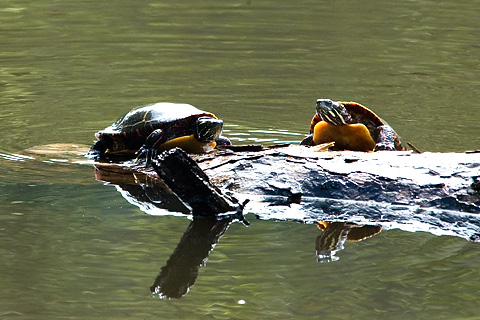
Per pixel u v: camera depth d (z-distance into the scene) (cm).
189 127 2086
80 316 1210
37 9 4600
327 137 2209
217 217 1692
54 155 2211
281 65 3581
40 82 3269
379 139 2166
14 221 1633
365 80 3325
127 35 4078
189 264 1426
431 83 3281
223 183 1834
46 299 1269
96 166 2084
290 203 1753
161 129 2064
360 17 4491
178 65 3584
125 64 3597
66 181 1944
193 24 4306
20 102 2959
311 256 1466
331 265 1420
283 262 1436
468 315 1209
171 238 1562
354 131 2155
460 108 2898
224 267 1415
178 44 3934
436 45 3919
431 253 1474
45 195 1822
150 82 3297
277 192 1781
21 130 2558
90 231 1586
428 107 2916
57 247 1495
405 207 1691
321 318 1206
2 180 1942
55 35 4050
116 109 2897
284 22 4356
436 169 1752
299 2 4853
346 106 2230
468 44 3928
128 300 1277
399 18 4466
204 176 1670
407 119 2747
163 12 4591
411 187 1717
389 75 3416
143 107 2173
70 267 1397
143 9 4653
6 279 1340
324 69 3516
